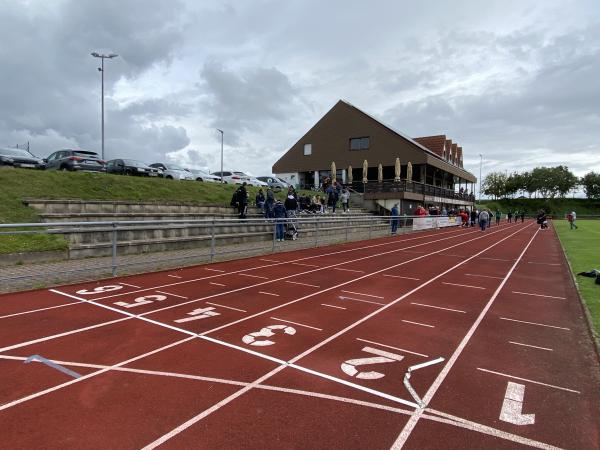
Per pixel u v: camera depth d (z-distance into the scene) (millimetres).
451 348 5238
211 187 21391
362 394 3922
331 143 46594
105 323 5914
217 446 3031
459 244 19703
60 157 19922
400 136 42625
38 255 10328
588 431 3383
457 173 50219
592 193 98562
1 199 12141
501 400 3877
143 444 3033
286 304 7230
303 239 18453
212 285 8617
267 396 3832
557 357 5000
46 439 3074
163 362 4570
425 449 3074
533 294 8492
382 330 5895
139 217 14570
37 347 4945
